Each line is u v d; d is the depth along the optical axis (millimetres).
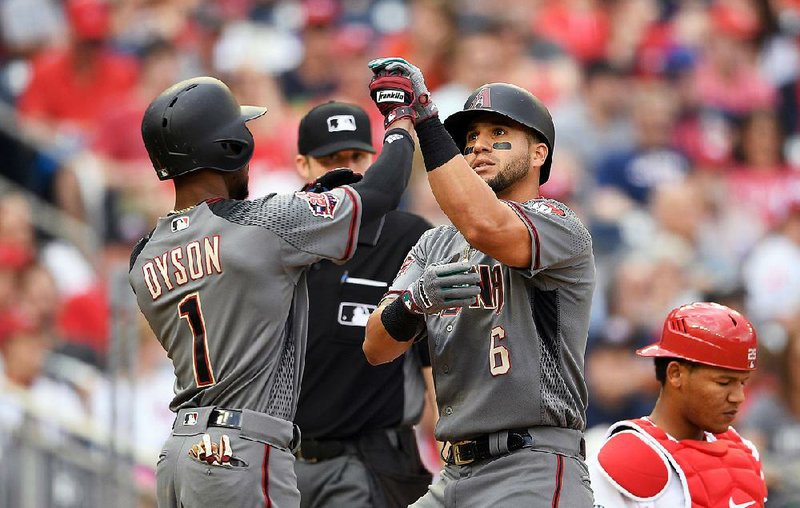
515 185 14039
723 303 35438
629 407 32094
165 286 13570
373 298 17781
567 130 39812
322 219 13367
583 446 13758
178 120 13453
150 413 29828
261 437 13102
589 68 42375
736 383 14633
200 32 42312
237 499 12914
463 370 13625
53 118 40062
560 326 13500
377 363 14328
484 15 42281
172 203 36344
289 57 41719
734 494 14531
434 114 13188
